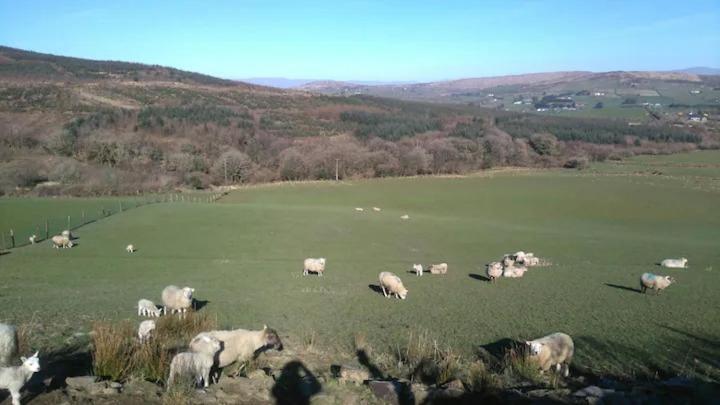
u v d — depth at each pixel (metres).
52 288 26.88
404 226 57.72
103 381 10.46
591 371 15.10
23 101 116.69
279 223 56.06
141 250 41.31
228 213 61.56
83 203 68.69
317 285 29.84
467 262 40.41
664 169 104.19
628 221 67.31
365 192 87.69
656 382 12.43
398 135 123.75
